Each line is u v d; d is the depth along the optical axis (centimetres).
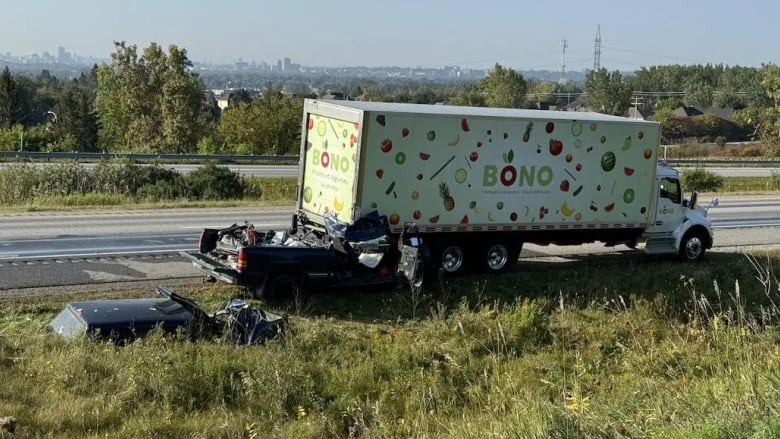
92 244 1912
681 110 13488
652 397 906
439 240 1725
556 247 2197
